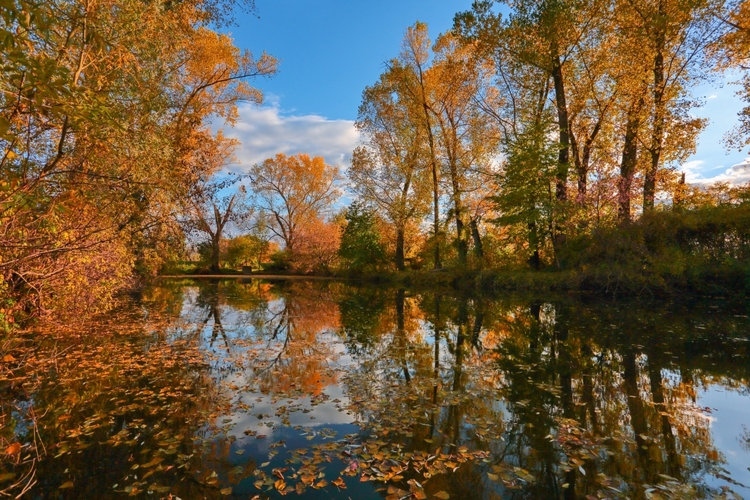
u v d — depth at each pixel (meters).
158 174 7.12
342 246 29.30
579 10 13.62
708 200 13.95
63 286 6.91
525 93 16.72
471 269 18.47
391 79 21.31
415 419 3.67
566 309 10.71
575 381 4.78
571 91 16.19
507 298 13.94
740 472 2.72
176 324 8.69
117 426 3.48
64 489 2.54
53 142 4.92
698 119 13.68
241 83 13.89
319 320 9.80
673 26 12.77
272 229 38.94
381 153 22.25
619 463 2.85
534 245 15.26
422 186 21.25
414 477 2.67
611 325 8.23
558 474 2.71
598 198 14.37
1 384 4.57
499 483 2.60
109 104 4.88
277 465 2.83
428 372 5.25
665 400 4.11
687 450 3.04
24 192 3.58
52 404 3.97
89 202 5.32
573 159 15.07
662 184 14.80
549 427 3.47
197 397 4.21
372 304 13.27
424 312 11.23
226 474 2.71
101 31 4.72
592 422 3.58
